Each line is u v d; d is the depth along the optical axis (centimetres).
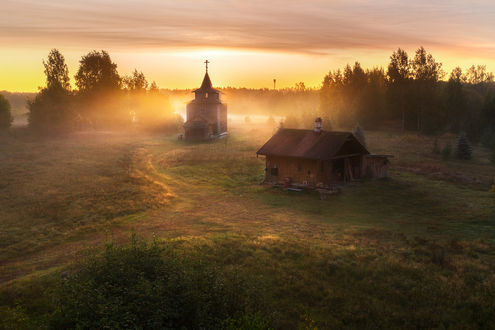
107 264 1092
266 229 2319
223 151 5800
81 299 912
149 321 874
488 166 4881
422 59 10250
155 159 5225
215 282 1135
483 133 7281
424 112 8988
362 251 1842
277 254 1795
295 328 1217
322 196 3155
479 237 2097
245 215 2692
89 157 5297
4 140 6938
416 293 1430
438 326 1245
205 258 1669
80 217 2528
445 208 2766
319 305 1381
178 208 2892
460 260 1723
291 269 1634
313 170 3462
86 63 9900
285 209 2862
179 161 4962
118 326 821
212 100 8100
